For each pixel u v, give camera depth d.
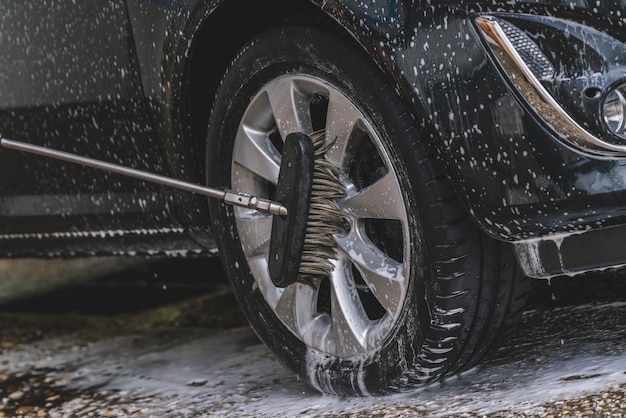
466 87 3.21
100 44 4.21
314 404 3.83
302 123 3.75
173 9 3.90
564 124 3.13
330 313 3.93
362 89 3.47
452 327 3.43
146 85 4.11
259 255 3.96
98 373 4.81
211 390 4.26
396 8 3.31
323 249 3.69
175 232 4.41
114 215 4.50
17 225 4.89
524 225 3.23
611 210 3.13
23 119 4.61
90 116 4.37
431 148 3.35
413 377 3.55
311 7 3.80
